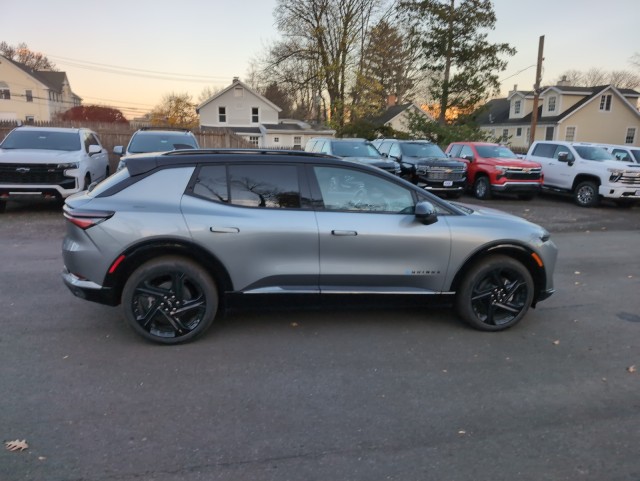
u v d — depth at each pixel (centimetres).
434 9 3344
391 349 420
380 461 273
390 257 433
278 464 268
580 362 404
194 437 290
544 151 1605
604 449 288
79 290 403
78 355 393
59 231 893
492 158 1534
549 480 261
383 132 3238
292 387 352
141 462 267
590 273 696
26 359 384
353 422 311
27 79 5288
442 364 394
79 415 310
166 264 402
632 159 1712
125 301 402
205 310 415
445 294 453
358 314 500
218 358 394
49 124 1944
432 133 3158
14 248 758
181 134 1221
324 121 4488
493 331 464
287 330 455
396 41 3934
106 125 2048
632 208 1430
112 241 391
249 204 417
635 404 339
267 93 5672
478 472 265
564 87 4153
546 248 460
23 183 991
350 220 425
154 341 413
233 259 409
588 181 1420
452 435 299
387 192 441
